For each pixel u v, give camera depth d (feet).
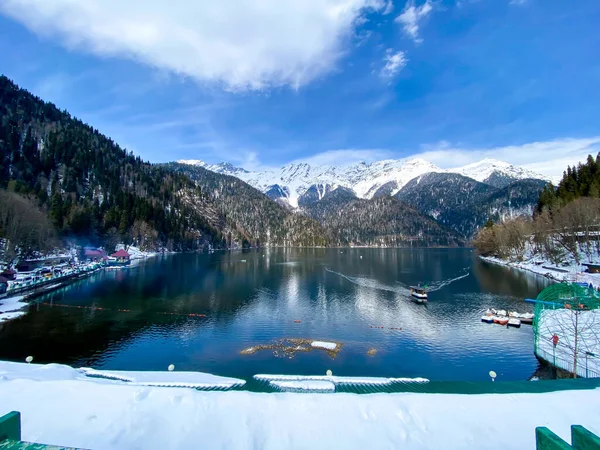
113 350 108.78
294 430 27.76
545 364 91.50
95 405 31.71
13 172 474.49
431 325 139.03
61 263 304.30
